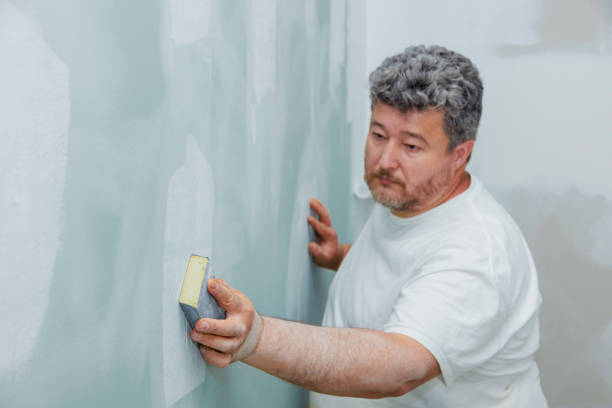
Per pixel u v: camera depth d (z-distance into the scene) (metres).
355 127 1.63
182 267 0.73
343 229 1.60
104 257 0.58
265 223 1.02
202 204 0.77
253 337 0.72
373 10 1.65
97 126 0.55
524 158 1.57
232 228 0.88
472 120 0.95
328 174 1.42
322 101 1.33
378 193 1.01
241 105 0.88
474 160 1.62
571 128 1.51
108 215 0.58
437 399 1.00
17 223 0.47
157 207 0.66
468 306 0.85
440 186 0.98
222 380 0.88
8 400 0.47
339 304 1.20
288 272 1.17
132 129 0.61
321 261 1.32
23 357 0.49
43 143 0.49
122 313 0.61
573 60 1.48
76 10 0.52
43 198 0.49
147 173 0.64
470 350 0.85
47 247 0.50
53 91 0.50
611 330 1.56
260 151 0.98
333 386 0.77
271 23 0.98
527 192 1.58
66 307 0.53
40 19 0.48
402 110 0.92
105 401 0.60
